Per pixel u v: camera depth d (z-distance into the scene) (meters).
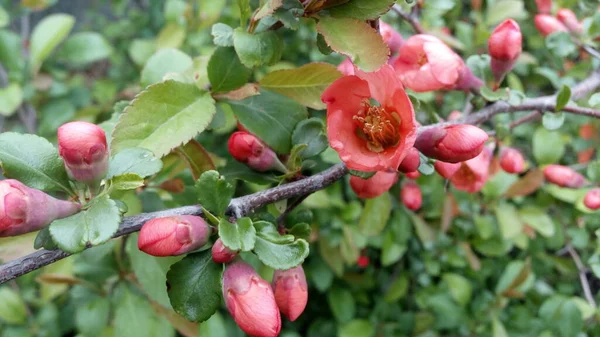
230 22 0.46
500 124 0.28
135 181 0.17
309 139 0.22
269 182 0.22
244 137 0.22
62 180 0.18
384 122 0.18
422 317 0.44
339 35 0.17
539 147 0.37
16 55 0.48
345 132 0.19
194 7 0.47
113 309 0.38
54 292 0.40
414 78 0.24
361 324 0.45
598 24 0.30
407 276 0.47
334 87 0.18
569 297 0.42
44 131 0.53
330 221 0.41
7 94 0.44
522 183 0.38
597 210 0.33
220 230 0.17
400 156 0.16
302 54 0.52
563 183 0.32
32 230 0.16
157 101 0.20
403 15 0.30
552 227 0.39
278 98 0.23
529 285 0.41
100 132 0.17
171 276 0.18
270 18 0.20
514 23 0.24
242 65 0.22
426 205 0.42
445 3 0.30
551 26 0.32
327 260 0.42
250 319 0.17
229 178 0.22
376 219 0.35
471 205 0.41
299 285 0.19
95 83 0.61
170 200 0.29
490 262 0.46
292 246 0.17
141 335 0.33
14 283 0.46
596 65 0.36
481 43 0.42
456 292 0.42
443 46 0.23
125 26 0.68
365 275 0.48
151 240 0.16
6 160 0.17
